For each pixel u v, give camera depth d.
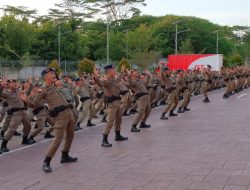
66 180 8.01
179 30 79.50
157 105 21.55
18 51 51.50
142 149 10.50
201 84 27.44
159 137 12.11
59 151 10.73
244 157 9.16
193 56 38.50
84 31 75.81
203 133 12.52
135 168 8.63
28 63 39.72
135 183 7.57
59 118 8.82
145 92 13.44
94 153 10.28
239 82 29.42
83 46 63.38
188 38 77.94
